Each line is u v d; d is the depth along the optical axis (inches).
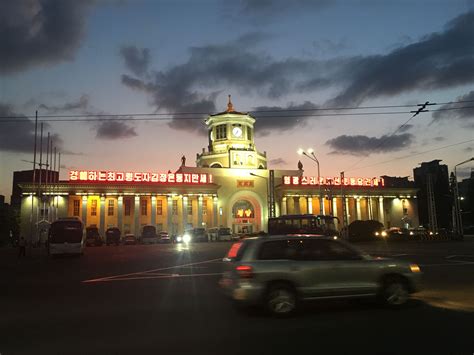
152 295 470.3
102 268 840.3
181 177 2748.5
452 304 378.0
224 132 3080.7
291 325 306.8
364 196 3029.0
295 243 354.9
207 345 258.7
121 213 2596.0
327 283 344.2
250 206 2984.7
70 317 351.6
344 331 285.9
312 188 2920.8
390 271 361.4
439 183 3398.1
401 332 280.7
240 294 332.8
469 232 2979.8
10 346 263.7
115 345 262.4
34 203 2482.8
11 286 569.3
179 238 2418.8
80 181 2561.5
